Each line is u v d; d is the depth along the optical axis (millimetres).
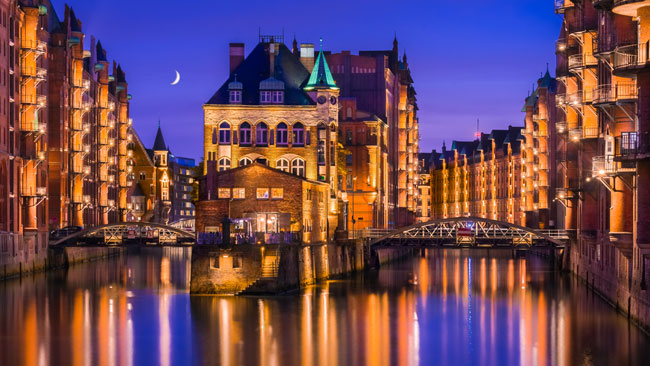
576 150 100938
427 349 58312
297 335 62531
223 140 109438
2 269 97375
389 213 157375
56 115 123625
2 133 98812
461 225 116312
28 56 108000
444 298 83875
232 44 115188
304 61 126500
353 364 53750
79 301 79938
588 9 81125
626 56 61438
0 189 98000
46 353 56688
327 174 109188
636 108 61875
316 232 96062
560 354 56250
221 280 80812
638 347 56625
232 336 62000
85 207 140375
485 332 64500
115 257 155500
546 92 142500
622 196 63812
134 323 67188
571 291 88750
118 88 172625
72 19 134375
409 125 180000
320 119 109500
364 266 116375
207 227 87688
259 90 110125
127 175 186750
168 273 114125
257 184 88000
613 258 73375
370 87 148500
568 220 104688
